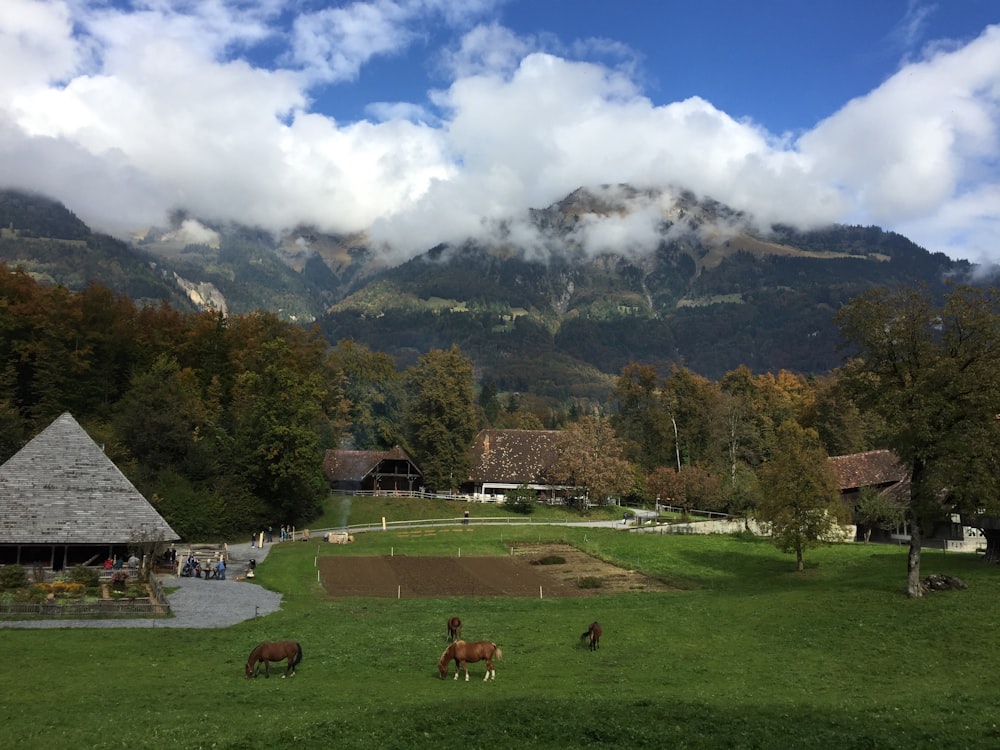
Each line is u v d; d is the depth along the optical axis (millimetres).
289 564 69000
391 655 34406
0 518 54375
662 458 137125
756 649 35250
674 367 146250
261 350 112125
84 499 57281
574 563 73250
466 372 125188
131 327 110938
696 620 42344
